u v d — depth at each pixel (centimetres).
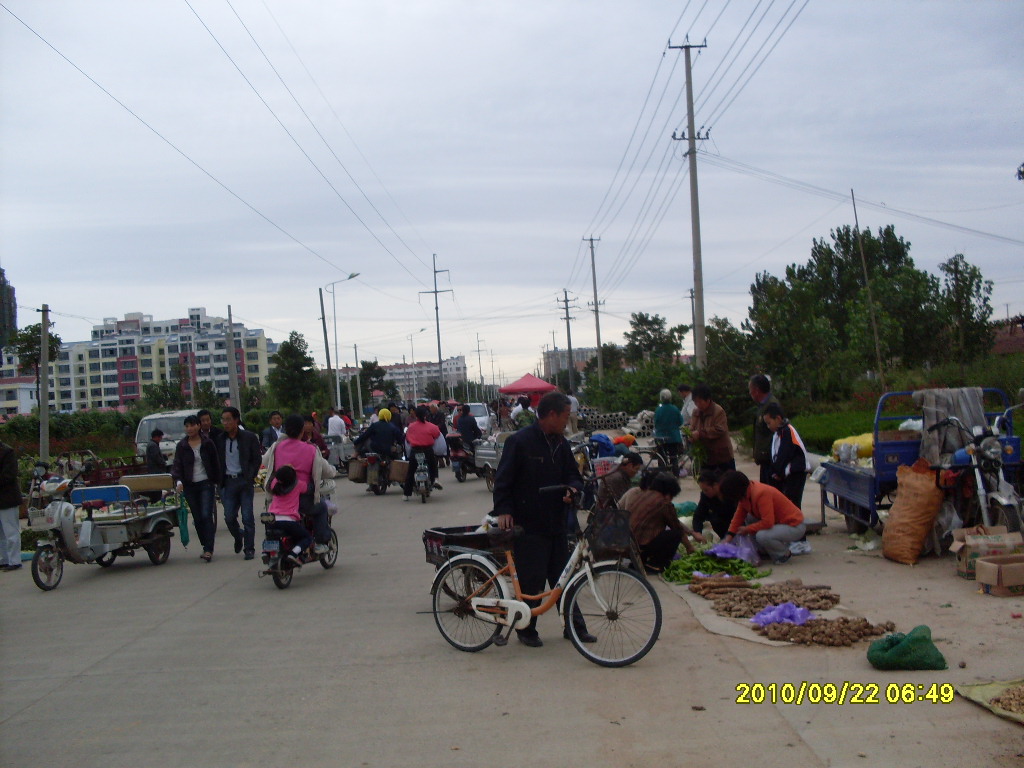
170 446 1923
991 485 816
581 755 443
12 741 495
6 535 1096
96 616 809
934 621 640
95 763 461
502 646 642
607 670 578
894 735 452
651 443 1644
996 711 466
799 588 748
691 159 2730
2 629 772
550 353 19262
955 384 2592
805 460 962
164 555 1112
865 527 989
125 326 12531
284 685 577
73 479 1048
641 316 6375
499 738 469
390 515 1459
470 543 715
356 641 679
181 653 667
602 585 601
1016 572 689
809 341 2798
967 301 3531
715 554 870
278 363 4975
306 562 936
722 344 2967
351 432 2845
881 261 4381
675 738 460
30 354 3080
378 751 459
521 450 628
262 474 2000
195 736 493
